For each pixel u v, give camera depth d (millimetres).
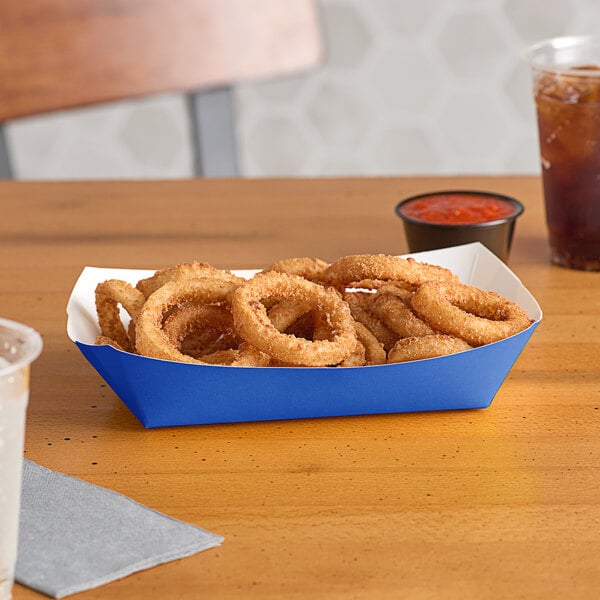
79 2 1463
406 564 934
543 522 958
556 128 1199
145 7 1479
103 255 1260
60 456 1012
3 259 1256
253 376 1014
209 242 1279
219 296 1054
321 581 925
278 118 2445
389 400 1032
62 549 933
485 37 2361
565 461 1004
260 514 965
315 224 1310
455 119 2432
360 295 1100
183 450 1016
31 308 1175
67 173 2494
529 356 1105
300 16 1521
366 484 986
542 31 2352
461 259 1131
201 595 918
